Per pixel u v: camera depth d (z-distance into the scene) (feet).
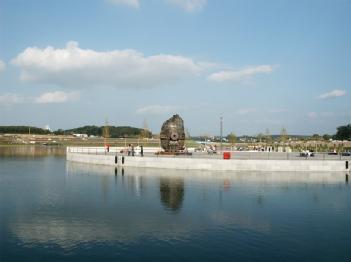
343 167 157.89
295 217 77.97
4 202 91.61
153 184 121.80
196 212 81.25
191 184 122.01
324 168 157.69
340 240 62.28
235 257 53.78
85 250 56.29
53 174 151.12
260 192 108.17
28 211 81.56
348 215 80.12
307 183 127.03
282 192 108.37
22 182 127.75
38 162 214.90
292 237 63.62
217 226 69.92
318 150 268.21
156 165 169.58
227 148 314.35
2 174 151.94
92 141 508.12
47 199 95.61
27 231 65.87
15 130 642.22
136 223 71.51
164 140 193.06
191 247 57.82
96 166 183.11
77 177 140.77
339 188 116.88
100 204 89.35
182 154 193.06
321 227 70.18
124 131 616.80
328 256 54.85
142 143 393.50
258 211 83.20
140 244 59.11
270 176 143.43
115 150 258.98
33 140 545.03
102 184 122.01
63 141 540.52
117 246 58.08
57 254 54.49
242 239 62.18
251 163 157.69
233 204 90.53
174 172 154.10
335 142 368.89
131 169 165.89
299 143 346.95
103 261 51.72
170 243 59.67
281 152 252.21
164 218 75.46
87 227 68.49
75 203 90.53
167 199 95.91
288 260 53.01
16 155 286.46
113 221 72.79
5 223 71.26
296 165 157.48
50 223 71.26
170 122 192.75
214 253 55.31
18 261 51.67
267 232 66.44
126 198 97.14
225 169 158.40
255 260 52.80
